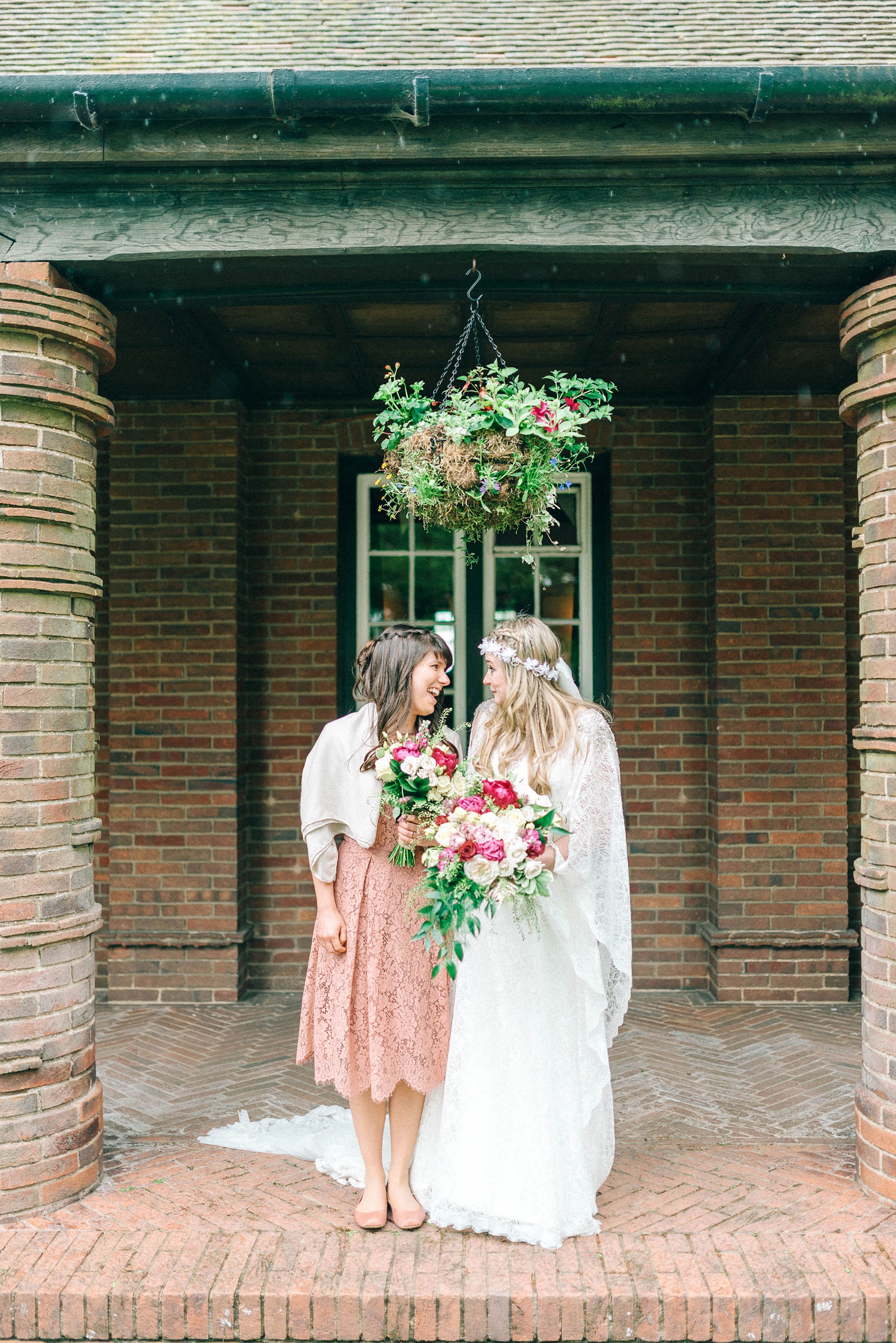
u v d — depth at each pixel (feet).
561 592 19.10
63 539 10.30
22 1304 8.38
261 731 18.52
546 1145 8.99
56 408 10.27
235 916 17.58
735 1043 15.03
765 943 17.21
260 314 14.38
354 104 9.78
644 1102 12.65
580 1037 9.57
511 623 9.75
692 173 10.37
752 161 10.32
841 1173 10.53
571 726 9.29
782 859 17.43
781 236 10.44
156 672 17.75
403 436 9.70
